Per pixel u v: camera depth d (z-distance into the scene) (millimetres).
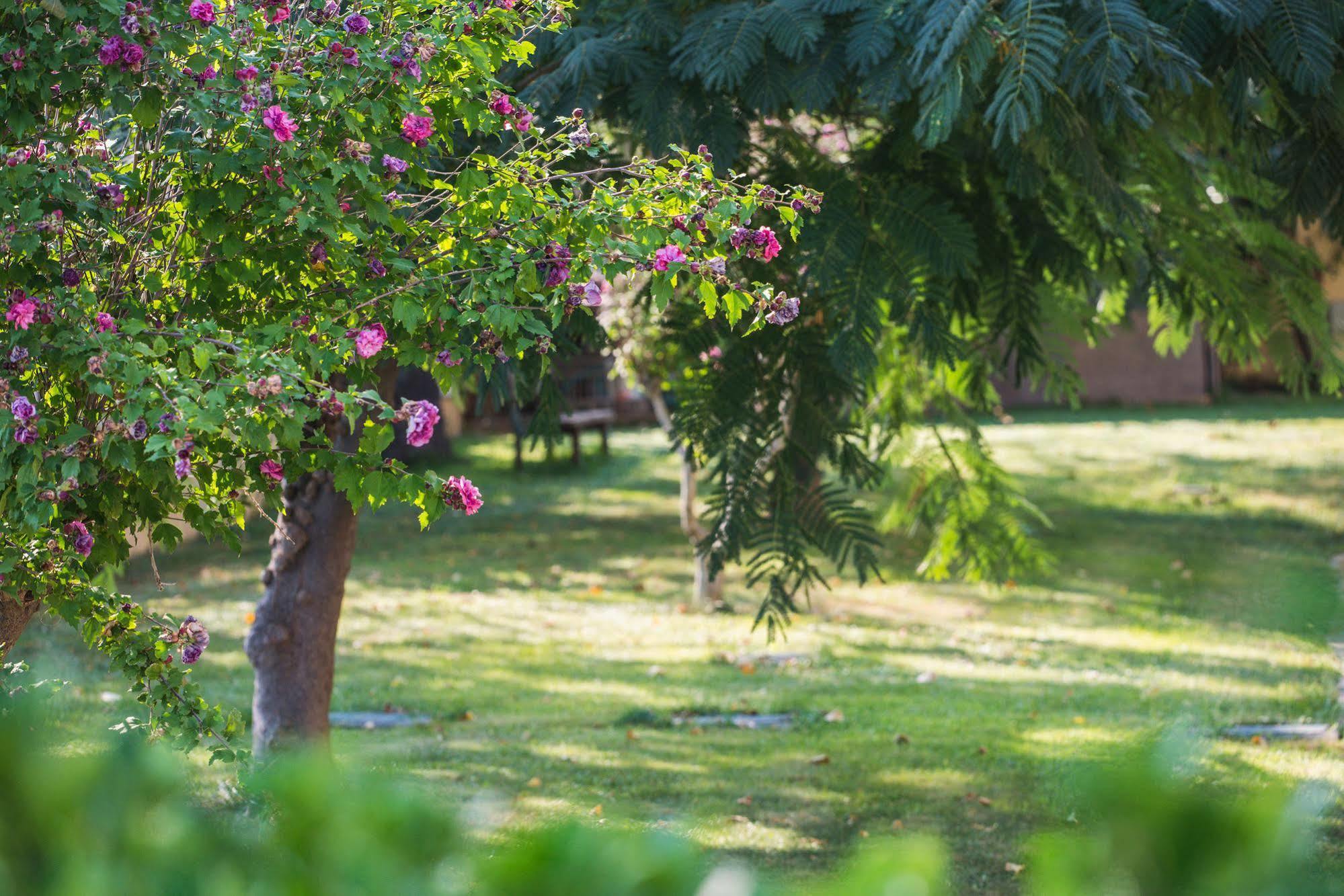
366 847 2307
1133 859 1983
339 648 18281
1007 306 10266
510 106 6516
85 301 5445
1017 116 7340
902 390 17281
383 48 5906
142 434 5031
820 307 9484
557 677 16891
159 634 6473
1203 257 11391
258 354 5324
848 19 8336
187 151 5730
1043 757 12820
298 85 5734
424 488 5723
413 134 6039
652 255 6227
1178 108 9883
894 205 9352
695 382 9883
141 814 2418
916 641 19188
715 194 6363
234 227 5906
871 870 2104
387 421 5836
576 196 6703
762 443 9773
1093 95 8039
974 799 11734
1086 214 10961
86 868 2264
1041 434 38969
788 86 8281
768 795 11922
